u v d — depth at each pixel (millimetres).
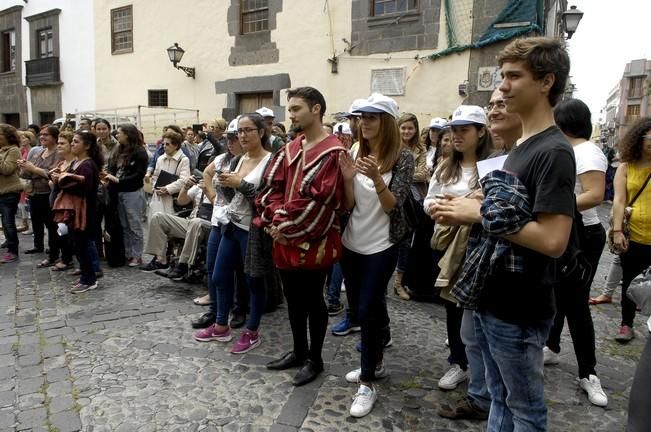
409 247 4348
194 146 7188
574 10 8656
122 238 5355
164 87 11758
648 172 3441
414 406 2660
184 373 2998
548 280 1574
